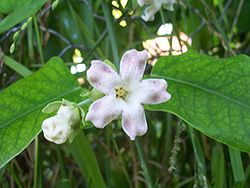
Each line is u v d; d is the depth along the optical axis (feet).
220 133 0.28
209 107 0.29
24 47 0.45
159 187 0.45
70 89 0.30
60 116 0.26
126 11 0.40
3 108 0.29
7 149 0.28
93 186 0.36
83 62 0.41
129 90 0.27
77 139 0.35
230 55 0.42
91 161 0.35
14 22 0.29
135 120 0.26
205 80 0.30
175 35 0.41
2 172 0.37
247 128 0.28
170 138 0.45
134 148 0.45
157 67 0.30
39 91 0.30
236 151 0.34
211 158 0.42
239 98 0.29
